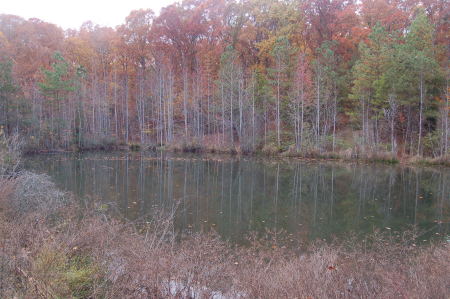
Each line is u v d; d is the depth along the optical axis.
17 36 42.16
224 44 42.47
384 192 15.94
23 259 4.34
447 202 14.01
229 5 43.53
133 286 4.46
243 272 5.36
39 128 34.16
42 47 43.00
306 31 40.38
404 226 10.85
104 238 5.73
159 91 40.72
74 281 4.46
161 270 4.57
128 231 7.90
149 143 39.06
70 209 8.51
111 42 48.47
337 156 28.17
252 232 9.98
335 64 33.56
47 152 33.59
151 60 47.66
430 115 26.42
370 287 4.90
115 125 43.91
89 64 46.62
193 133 38.56
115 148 38.53
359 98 29.72
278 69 32.47
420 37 27.70
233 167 23.91
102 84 43.69
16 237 4.95
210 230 10.02
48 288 3.88
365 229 10.51
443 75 25.67
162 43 45.69
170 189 16.00
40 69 38.44
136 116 45.62
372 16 35.69
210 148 34.44
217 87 37.34
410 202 13.99
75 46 46.72
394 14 34.00
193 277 4.63
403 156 26.38
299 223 11.05
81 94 39.28
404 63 25.81
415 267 5.70
